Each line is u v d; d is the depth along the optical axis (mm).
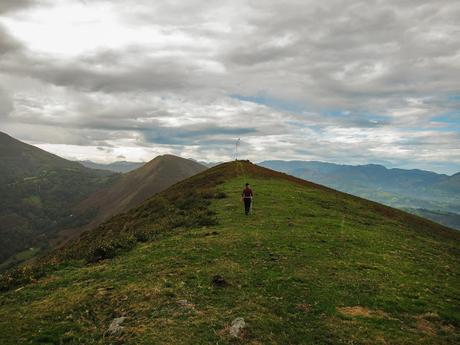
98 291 13922
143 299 12703
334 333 10664
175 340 9805
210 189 46469
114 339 10219
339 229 26891
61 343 10375
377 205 54969
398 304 13180
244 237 22031
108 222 49406
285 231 24438
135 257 18703
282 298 13094
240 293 13258
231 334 10117
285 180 61281
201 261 17188
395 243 25266
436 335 11141
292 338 10273
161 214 35719
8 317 12320
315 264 17406
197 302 12359
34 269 18094
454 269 20266
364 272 16766
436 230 46125
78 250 26844
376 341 10359
